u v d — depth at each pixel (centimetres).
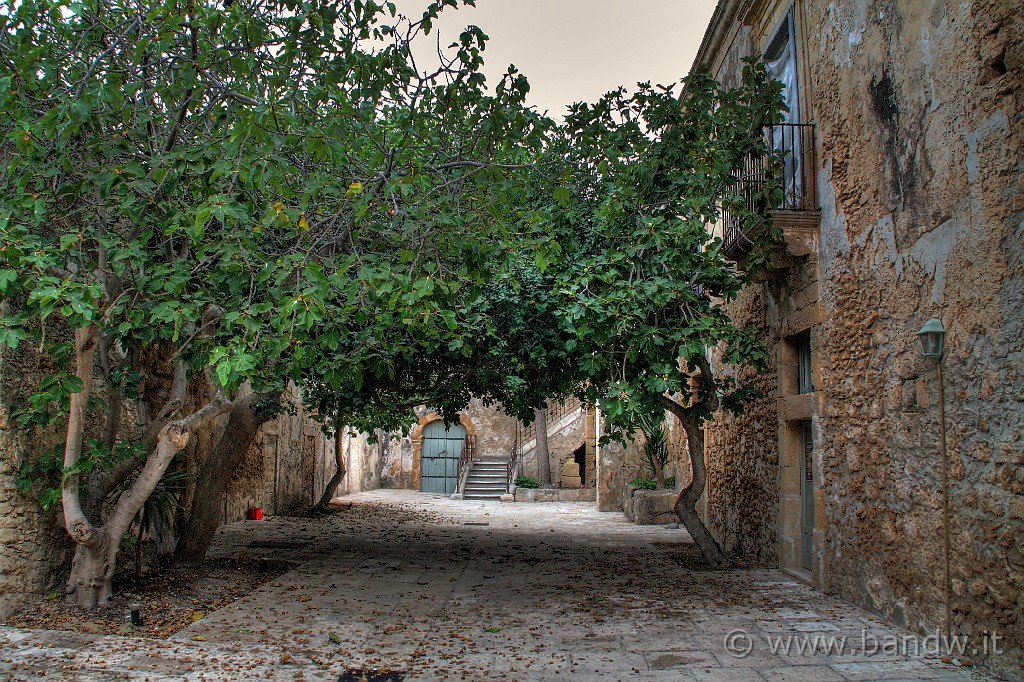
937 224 522
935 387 524
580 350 762
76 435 582
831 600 669
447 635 570
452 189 579
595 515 1694
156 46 526
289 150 557
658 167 743
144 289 594
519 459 2386
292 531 1253
